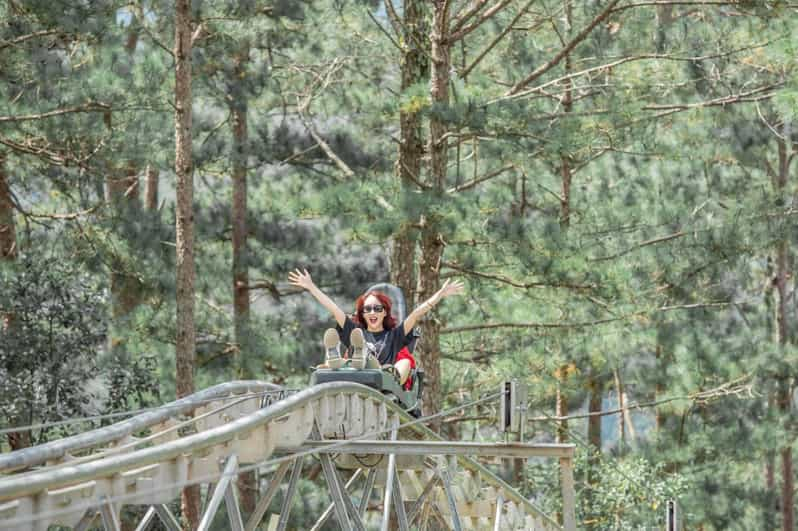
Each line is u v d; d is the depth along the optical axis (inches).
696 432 1465.3
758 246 1255.5
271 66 1348.4
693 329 1424.7
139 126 1088.2
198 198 1457.9
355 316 693.3
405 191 997.8
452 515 671.8
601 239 1302.9
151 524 1087.0
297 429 569.9
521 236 1032.2
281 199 1358.3
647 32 1170.0
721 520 1480.1
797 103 916.6
